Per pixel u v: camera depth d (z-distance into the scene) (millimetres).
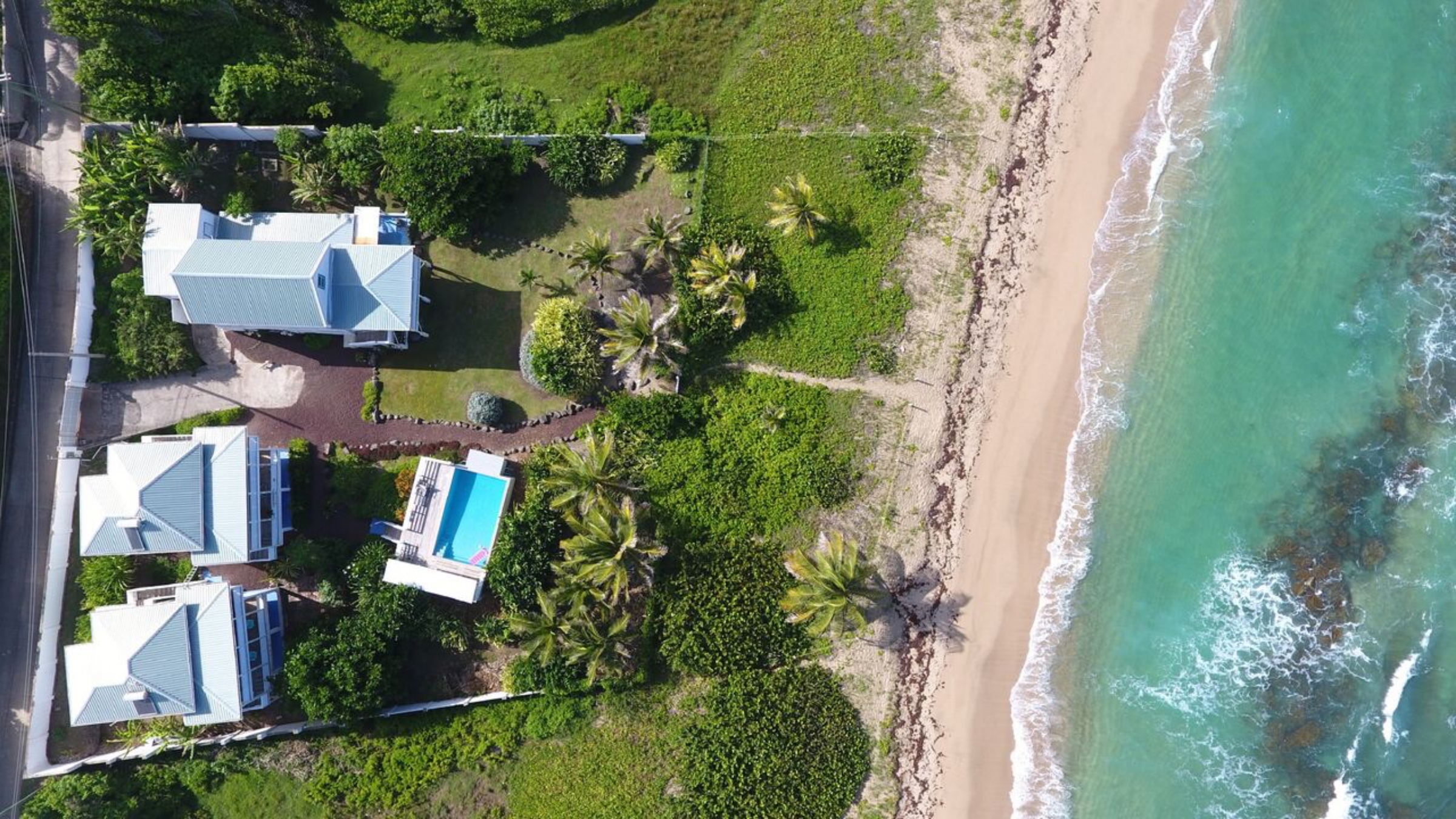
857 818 36938
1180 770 37156
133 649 32375
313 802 36406
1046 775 37312
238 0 36438
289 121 37031
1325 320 37656
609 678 36094
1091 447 37719
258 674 35156
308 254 33750
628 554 34094
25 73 36375
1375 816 36625
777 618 36531
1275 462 37531
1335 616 37156
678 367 36906
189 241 34562
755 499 37188
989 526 37688
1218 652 37344
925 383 37688
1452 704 36812
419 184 35344
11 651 35969
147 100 35469
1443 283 37531
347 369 37531
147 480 32812
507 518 35750
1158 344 37719
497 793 36719
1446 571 37094
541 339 36094
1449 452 37250
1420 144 37688
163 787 36062
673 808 36094
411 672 36969
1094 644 37562
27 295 36312
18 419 36219
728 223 37594
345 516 37281
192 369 37250
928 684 37469
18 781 35656
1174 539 37594
